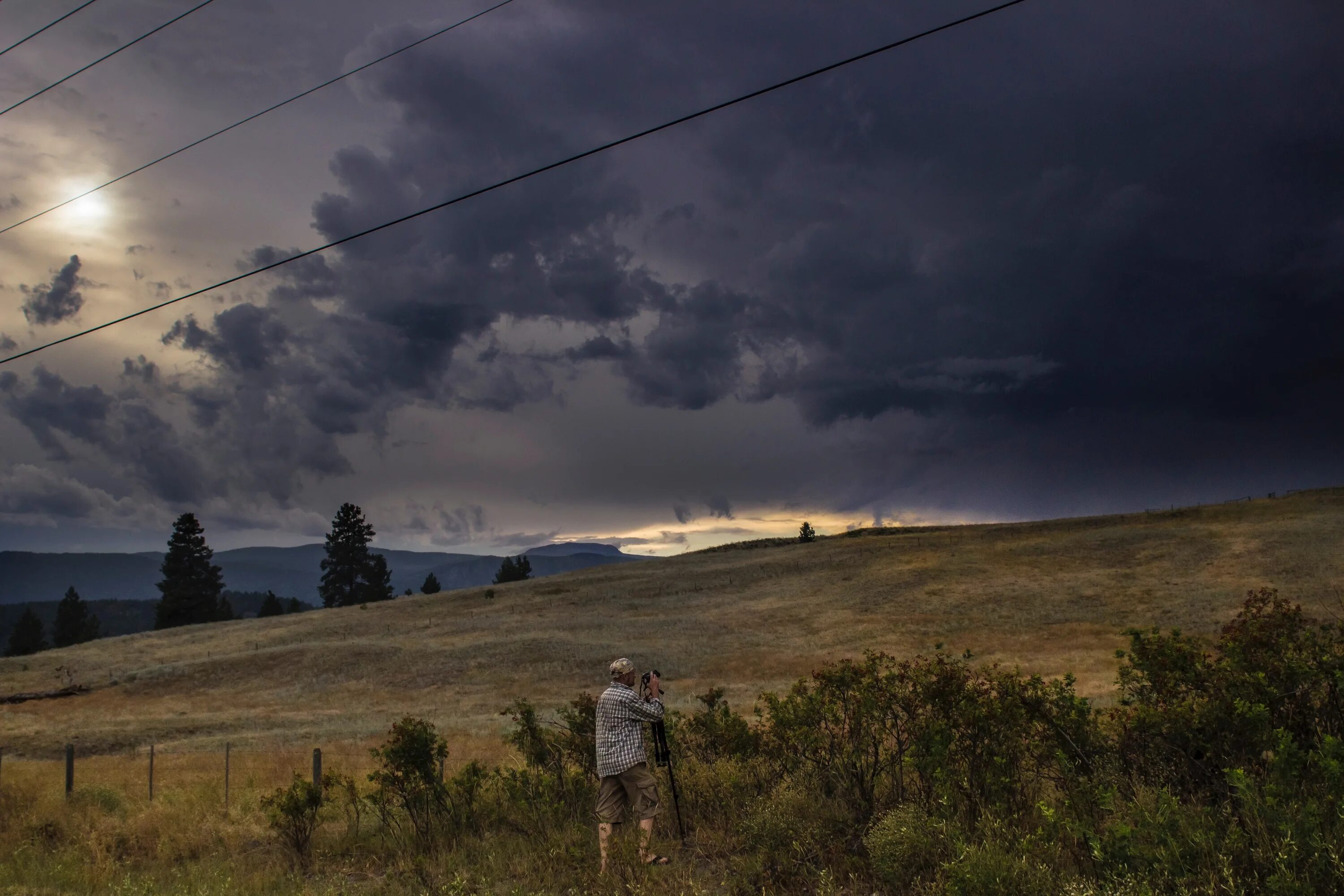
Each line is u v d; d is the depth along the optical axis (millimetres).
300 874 7449
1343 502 72688
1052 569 67125
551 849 6734
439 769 8977
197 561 123250
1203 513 79500
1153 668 6066
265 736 33281
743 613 66938
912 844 4895
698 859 6207
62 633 118938
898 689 6789
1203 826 4473
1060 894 4066
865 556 85562
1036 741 6195
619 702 6625
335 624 80500
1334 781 4457
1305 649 5891
